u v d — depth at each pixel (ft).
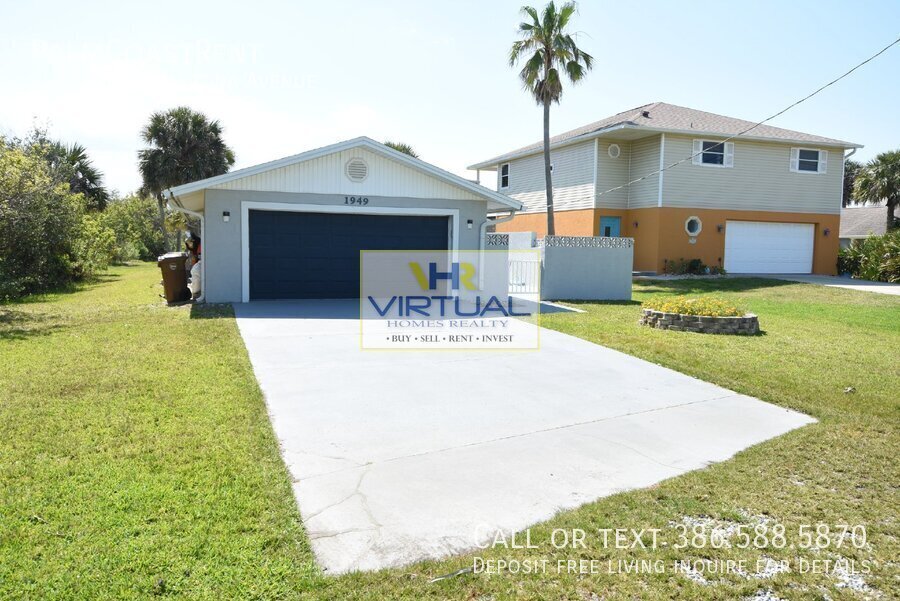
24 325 30.37
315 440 15.23
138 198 139.95
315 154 39.63
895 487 13.00
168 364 21.85
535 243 48.29
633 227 72.38
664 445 15.52
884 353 27.48
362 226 42.75
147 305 39.93
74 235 60.90
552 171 79.36
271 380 20.65
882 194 100.89
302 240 41.42
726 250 71.61
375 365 23.21
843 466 14.08
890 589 9.33
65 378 19.74
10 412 16.22
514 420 17.26
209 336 27.37
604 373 22.97
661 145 67.36
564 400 19.35
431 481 13.03
